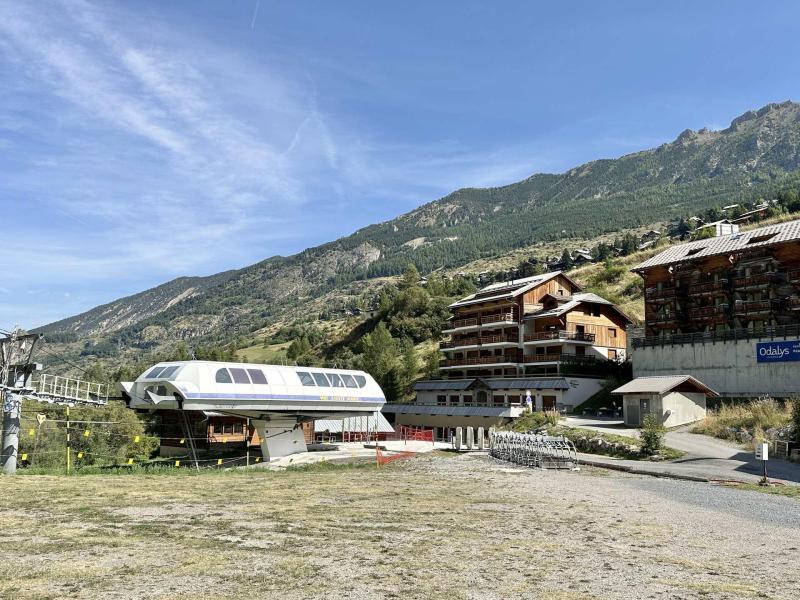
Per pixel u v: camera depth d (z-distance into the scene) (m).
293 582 12.00
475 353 93.88
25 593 11.11
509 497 25.34
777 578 13.14
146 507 21.23
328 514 20.19
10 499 22.73
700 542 16.77
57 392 42.03
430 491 26.92
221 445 65.06
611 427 55.56
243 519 19.00
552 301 86.94
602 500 24.72
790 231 63.59
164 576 12.34
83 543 15.32
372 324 167.50
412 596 11.20
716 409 56.59
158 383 41.84
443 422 81.56
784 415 44.94
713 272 69.56
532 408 74.50
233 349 184.62
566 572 13.15
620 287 126.81
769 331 57.81
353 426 70.06
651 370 68.62
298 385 47.41
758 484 29.62
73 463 48.38
